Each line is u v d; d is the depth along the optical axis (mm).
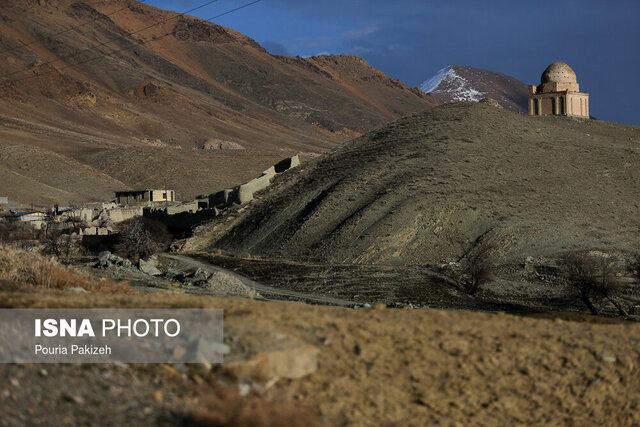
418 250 65250
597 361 11719
